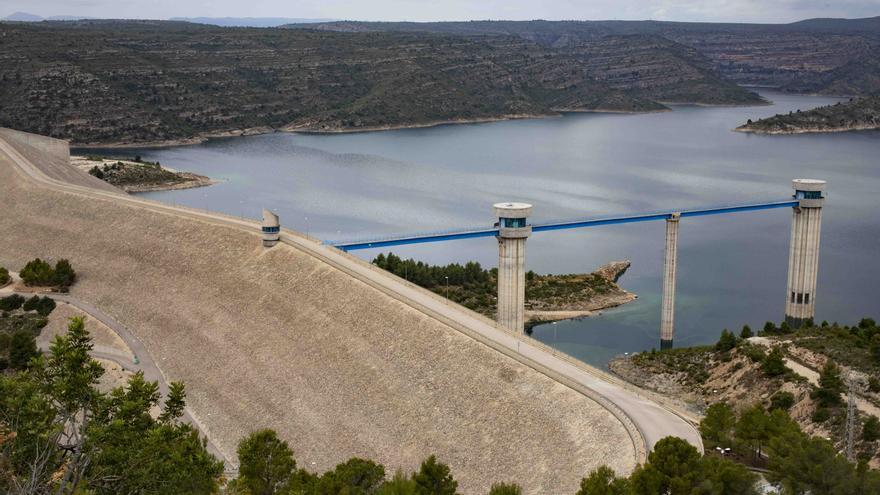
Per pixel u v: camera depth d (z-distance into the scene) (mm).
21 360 176375
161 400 166000
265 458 111125
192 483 82375
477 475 124938
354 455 140750
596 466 112500
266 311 186625
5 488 70062
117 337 195750
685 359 184875
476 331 153875
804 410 150250
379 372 154000
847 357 163000
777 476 105438
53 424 78750
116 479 75125
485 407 135125
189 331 191875
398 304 167750
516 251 197500
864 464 105688
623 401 126500
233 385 169375
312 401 156250
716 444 120250
